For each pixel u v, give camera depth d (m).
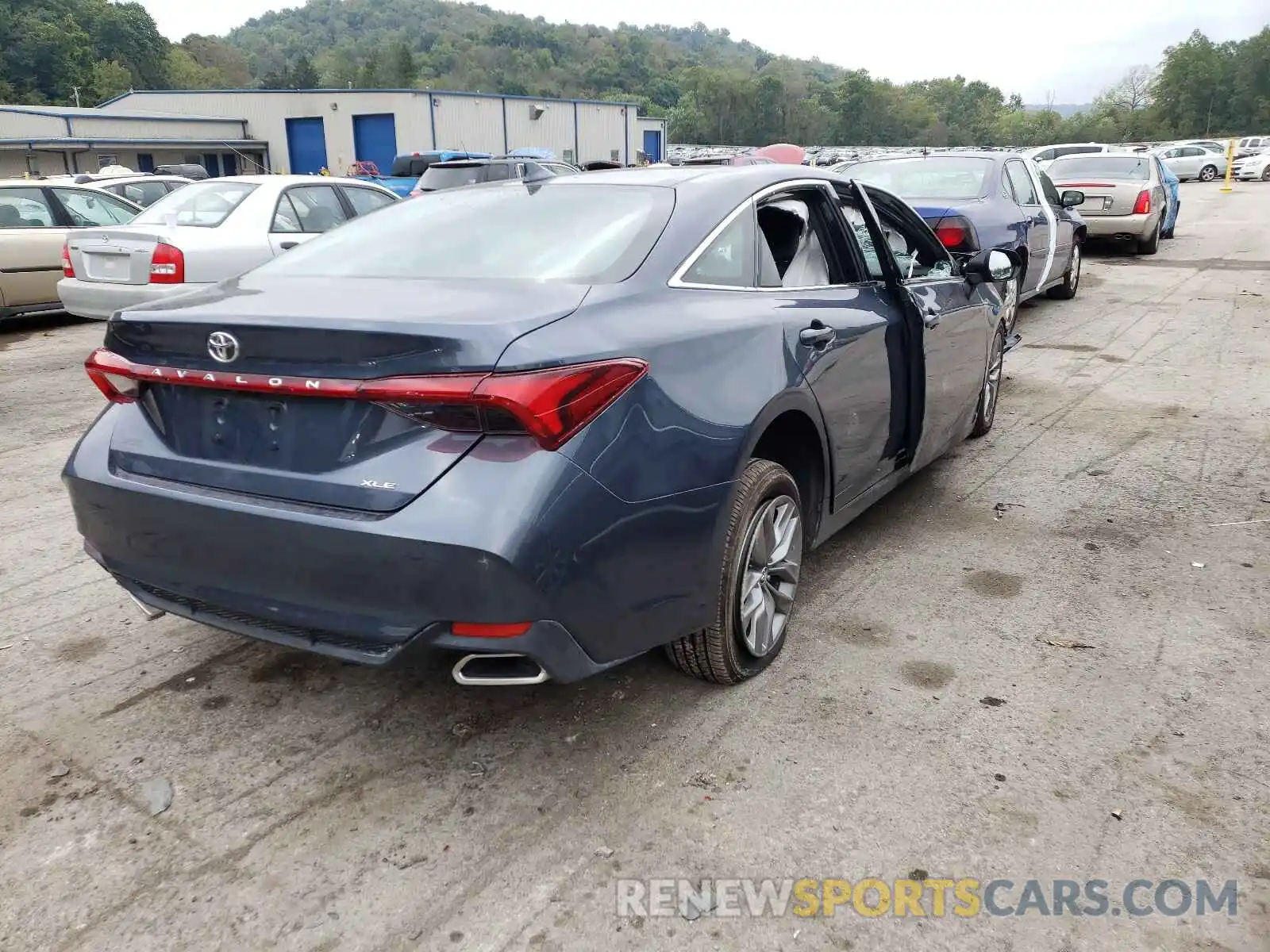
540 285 2.58
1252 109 117.06
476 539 2.12
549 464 2.19
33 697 3.05
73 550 4.26
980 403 5.52
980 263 4.57
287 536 2.30
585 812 2.50
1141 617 3.54
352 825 2.47
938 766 2.67
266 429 2.40
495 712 2.96
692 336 2.61
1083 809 2.49
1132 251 15.20
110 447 2.69
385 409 2.24
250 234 8.33
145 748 2.79
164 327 2.48
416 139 40.94
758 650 3.07
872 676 3.14
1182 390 6.84
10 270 9.31
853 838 2.40
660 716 2.92
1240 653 3.27
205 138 42.62
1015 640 3.38
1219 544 4.19
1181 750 2.73
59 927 2.14
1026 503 4.73
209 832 2.44
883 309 3.68
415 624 2.23
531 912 2.18
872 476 3.76
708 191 3.11
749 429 2.70
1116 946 2.07
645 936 2.11
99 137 41.00
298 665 3.26
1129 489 4.89
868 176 8.73
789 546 3.13
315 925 2.15
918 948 2.08
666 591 2.53
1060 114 150.50
